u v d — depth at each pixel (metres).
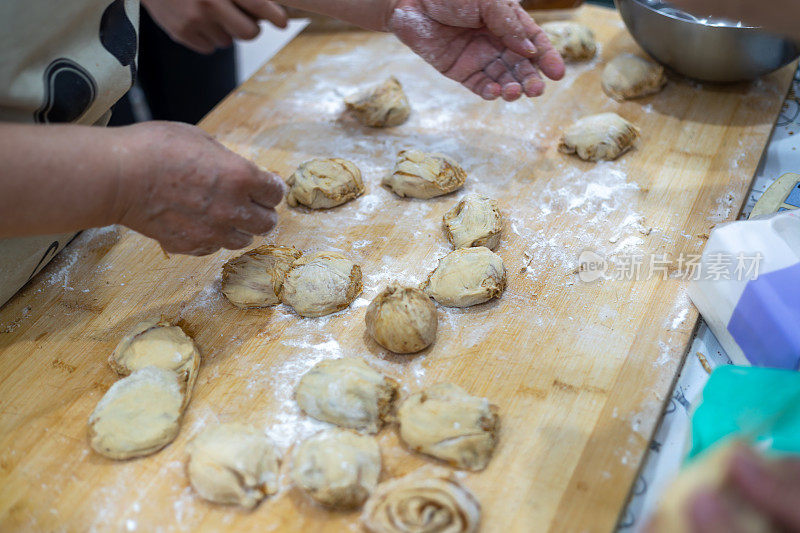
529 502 0.96
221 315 1.27
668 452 1.06
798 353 1.03
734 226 1.12
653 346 1.16
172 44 2.24
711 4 1.03
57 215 0.94
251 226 1.13
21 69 1.11
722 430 0.94
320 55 1.93
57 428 1.09
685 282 1.27
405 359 1.17
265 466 1.00
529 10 1.98
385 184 1.50
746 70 1.58
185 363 1.15
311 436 1.04
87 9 1.17
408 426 1.03
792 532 0.64
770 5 0.97
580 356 1.15
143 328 1.20
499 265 1.25
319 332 1.22
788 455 0.78
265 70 1.87
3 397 1.13
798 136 1.58
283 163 1.58
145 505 0.99
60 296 1.31
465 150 1.59
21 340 1.23
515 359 1.15
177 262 1.37
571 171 1.52
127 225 1.04
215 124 1.70
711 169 1.50
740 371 1.01
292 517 0.97
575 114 1.68
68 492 1.00
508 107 1.71
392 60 1.90
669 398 1.11
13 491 1.01
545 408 1.08
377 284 1.30
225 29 1.49
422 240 1.39
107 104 1.31
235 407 1.11
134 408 1.06
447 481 0.95
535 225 1.40
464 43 1.50
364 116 1.65
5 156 0.89
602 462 1.00
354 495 0.95
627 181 1.49
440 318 1.23
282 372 1.16
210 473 0.97
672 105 1.68
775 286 1.07
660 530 0.71
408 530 0.90
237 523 0.96
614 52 1.87
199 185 1.02
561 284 1.28
